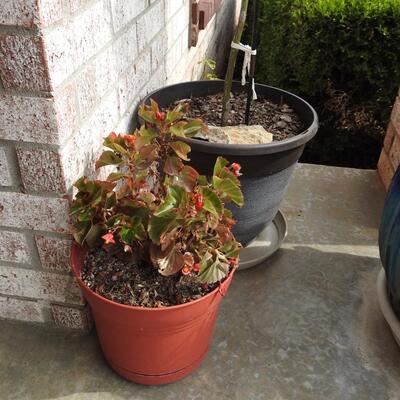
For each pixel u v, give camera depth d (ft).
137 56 5.60
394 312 5.33
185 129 4.48
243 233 6.11
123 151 4.17
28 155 4.07
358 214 7.57
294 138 5.35
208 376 4.96
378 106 10.11
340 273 6.36
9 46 3.51
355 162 11.05
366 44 9.34
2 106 3.82
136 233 4.10
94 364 5.01
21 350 5.11
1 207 4.47
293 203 7.72
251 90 6.03
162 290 4.29
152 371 4.65
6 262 4.89
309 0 9.95
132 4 5.15
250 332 5.48
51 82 3.66
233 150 5.12
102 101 4.72
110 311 4.06
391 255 4.94
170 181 4.22
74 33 3.91
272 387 4.90
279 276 6.26
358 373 5.09
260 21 12.34
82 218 4.13
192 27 8.48
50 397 4.68
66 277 4.88
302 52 9.90
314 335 5.49
